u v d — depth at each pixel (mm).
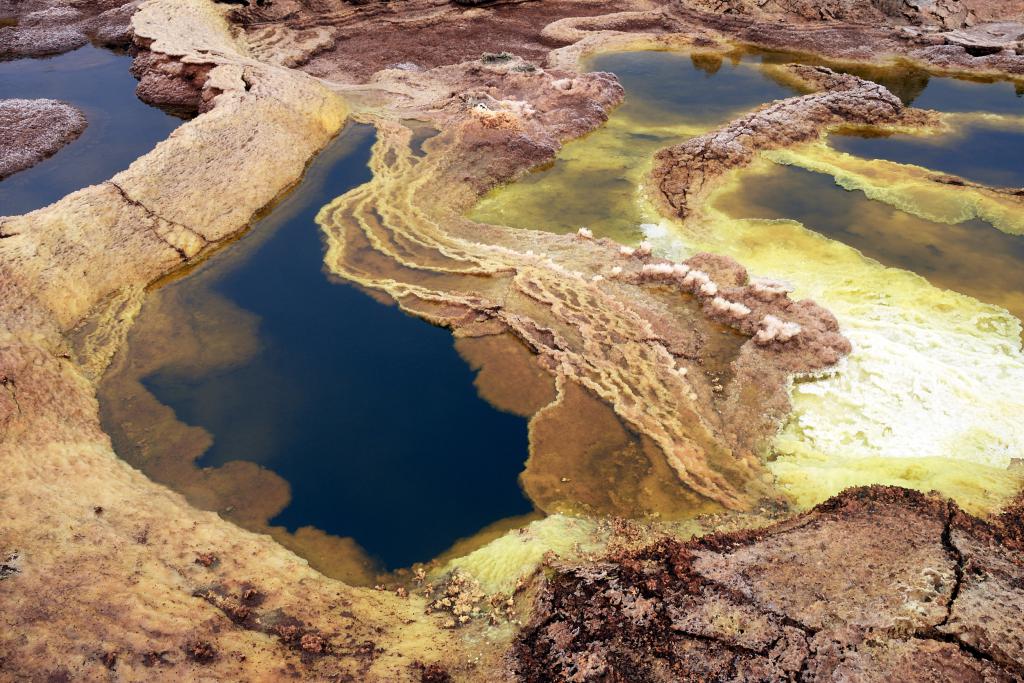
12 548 9391
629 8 39750
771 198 20984
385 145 24281
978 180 22062
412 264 17906
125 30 35156
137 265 17406
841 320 15430
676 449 12406
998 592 8672
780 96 28719
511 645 8977
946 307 15820
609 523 11148
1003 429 12492
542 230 19766
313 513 11734
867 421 12961
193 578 9820
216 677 8102
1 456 11133
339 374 14664
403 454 12812
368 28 36438
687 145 23656
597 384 13852
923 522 9789
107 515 10680
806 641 8227
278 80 25906
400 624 9633
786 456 12352
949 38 32062
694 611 8812
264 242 19188
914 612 8430
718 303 15484
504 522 11477
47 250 16188
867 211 20219
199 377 14664
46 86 30000
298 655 8711
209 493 12062
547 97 27359
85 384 14234
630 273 16969
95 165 23438
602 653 8445
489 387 14219
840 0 35531
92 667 7996
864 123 25875
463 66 31094
